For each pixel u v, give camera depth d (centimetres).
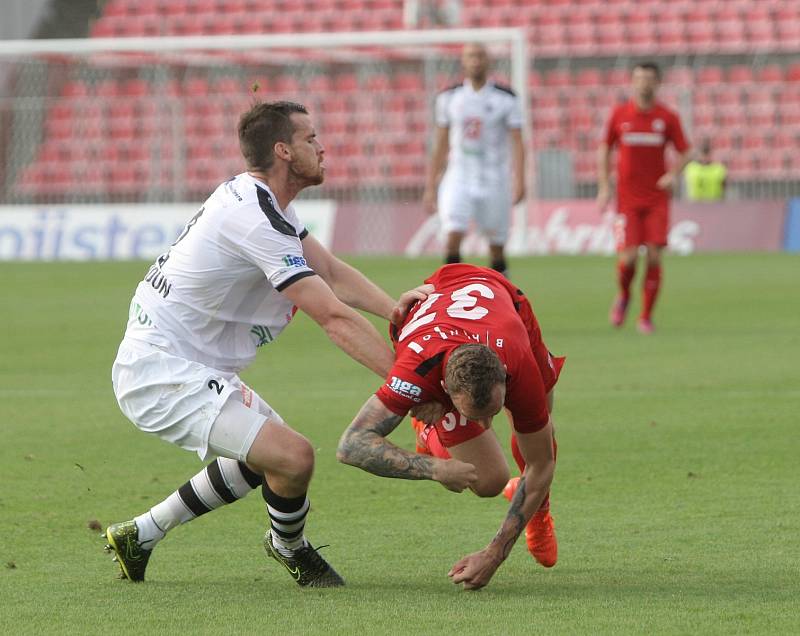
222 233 1574
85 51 8000
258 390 3262
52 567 1745
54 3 10644
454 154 4706
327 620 1469
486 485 1625
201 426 1573
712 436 2597
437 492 2184
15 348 4109
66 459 2477
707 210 7806
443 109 4697
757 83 9550
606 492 2150
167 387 1584
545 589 1603
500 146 4719
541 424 1538
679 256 7425
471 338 1484
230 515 2041
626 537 1861
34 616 1502
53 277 6650
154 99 9600
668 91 9325
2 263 7656
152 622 1471
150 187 9262
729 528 1895
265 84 9706
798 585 1589
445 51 8744
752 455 2412
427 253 7831
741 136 9288
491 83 4684
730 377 3325
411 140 9344
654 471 2298
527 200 7919
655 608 1496
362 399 3116
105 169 9519
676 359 3662
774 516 1962
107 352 4012
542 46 10019
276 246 1559
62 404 3103
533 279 6184
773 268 6562
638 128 4300
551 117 9469
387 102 9494
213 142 9456
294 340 4303
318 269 1741
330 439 2631
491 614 1482
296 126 1606
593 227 7850
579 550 1798
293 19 10388
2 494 2189
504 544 1577
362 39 7706
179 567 1744
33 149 9525
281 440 1565
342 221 8000
